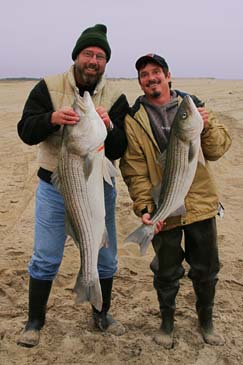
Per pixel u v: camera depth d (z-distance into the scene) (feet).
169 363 14.57
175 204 14.20
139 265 21.62
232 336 15.78
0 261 22.04
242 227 26.53
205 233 14.80
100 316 16.02
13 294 18.78
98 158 13.14
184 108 13.55
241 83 140.36
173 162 13.94
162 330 15.52
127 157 14.92
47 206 14.87
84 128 12.85
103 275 15.67
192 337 15.64
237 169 38.86
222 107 69.31
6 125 60.90
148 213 14.60
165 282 15.16
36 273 15.21
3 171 38.96
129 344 15.39
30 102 14.48
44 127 13.48
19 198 31.91
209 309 15.44
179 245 14.98
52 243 15.03
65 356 14.89
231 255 22.59
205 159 14.85
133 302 18.10
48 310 17.44
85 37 14.08
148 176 14.98
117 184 34.50
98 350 15.11
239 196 32.09
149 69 14.37
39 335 15.53
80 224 13.46
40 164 14.99
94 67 14.16
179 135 13.66
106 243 13.91
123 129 14.76
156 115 14.70
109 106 14.60
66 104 14.42
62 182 13.46
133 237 14.43
